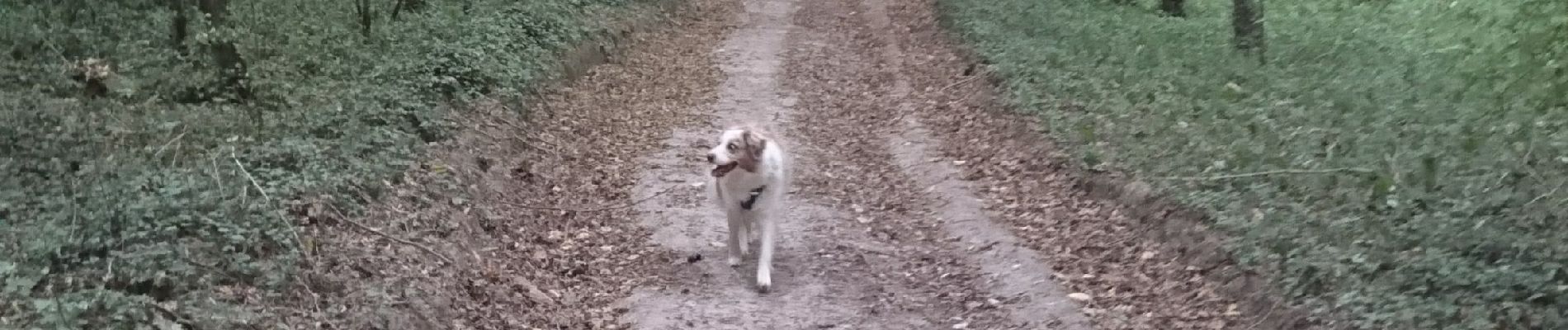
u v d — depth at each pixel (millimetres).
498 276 7809
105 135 8680
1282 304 6730
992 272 8305
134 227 6445
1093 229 9008
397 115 10656
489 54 14242
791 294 7887
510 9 17266
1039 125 12156
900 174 11609
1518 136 8781
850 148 13039
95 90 10164
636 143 12914
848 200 10664
